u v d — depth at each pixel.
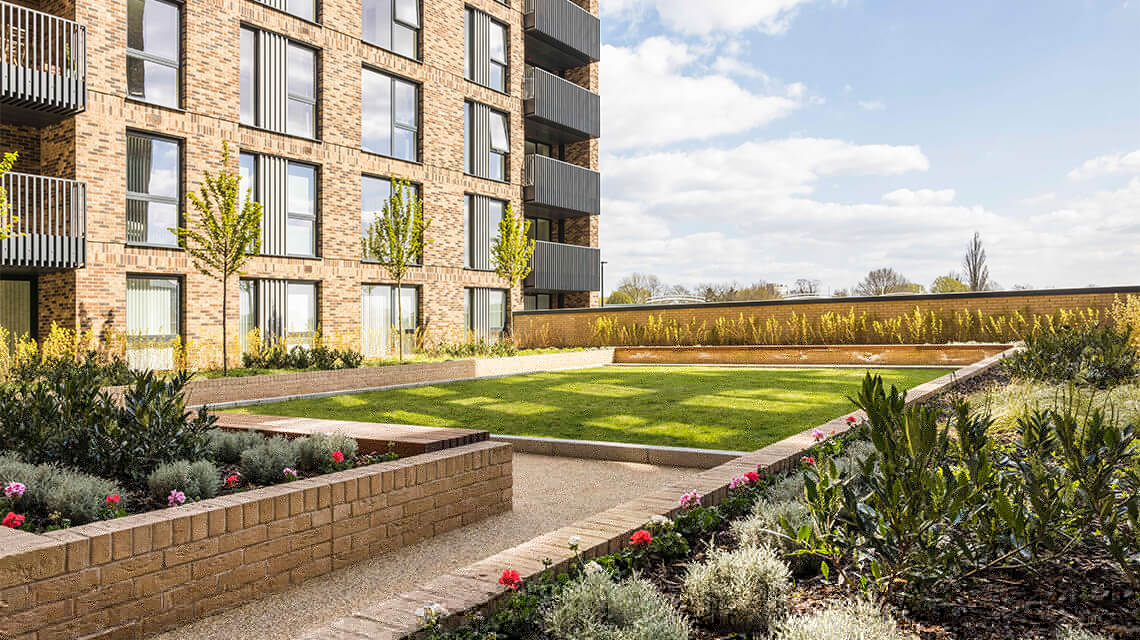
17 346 13.10
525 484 6.84
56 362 11.74
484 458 5.65
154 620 3.49
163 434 5.21
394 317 21.22
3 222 12.19
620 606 2.73
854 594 2.98
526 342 25.38
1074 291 18.27
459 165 23.02
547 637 2.69
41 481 4.51
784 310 22.09
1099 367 8.72
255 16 17.48
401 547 4.90
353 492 4.55
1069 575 3.05
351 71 19.73
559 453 8.24
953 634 2.60
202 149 16.31
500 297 25.22
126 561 3.38
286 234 18.28
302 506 4.23
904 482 2.82
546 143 29.53
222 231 14.23
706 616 2.85
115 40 14.73
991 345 17.30
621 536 3.69
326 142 18.98
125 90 14.89
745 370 17.03
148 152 15.59
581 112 27.81
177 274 15.84
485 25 24.45
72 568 3.19
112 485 4.58
